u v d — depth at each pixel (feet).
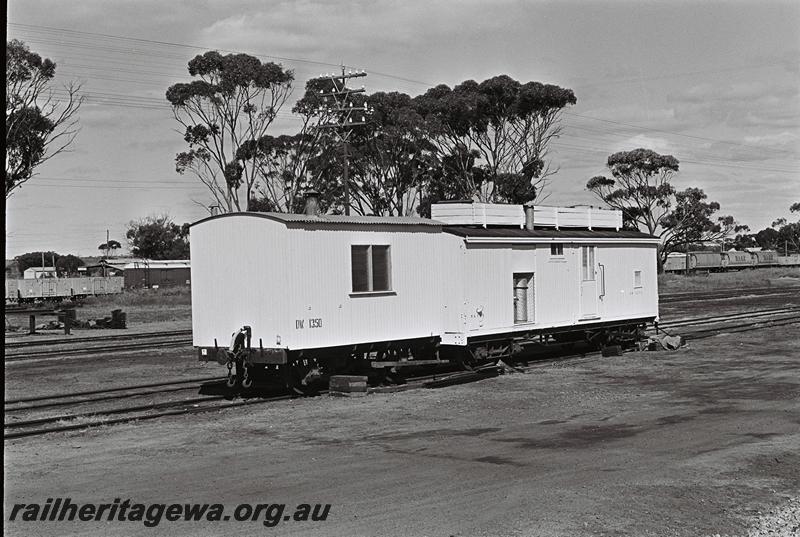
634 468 35.47
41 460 38.32
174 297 214.69
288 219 54.85
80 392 60.44
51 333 123.54
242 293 56.44
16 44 149.28
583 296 77.82
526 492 31.81
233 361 56.18
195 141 182.50
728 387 58.85
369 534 26.94
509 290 69.56
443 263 65.72
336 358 59.67
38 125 153.99
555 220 78.69
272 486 33.12
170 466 36.86
